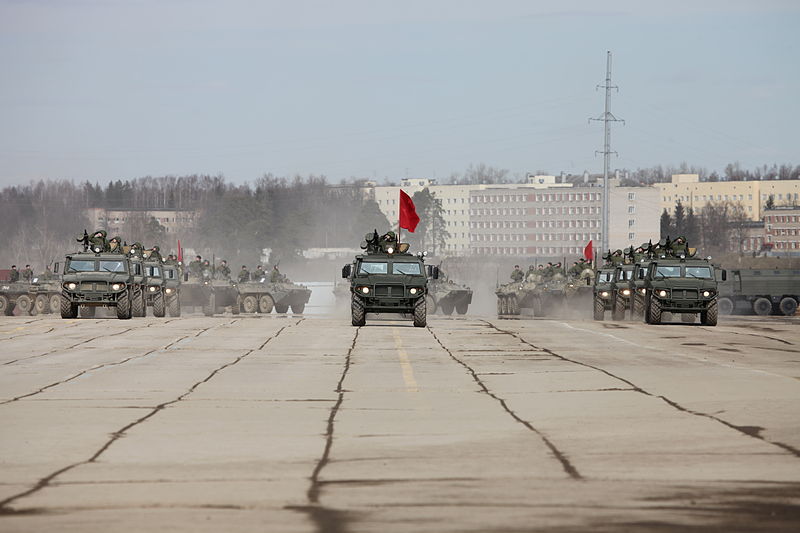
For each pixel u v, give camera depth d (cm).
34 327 9869
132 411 4559
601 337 8900
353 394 5162
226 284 16162
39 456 3509
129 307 11388
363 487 3011
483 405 4753
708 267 11231
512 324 10800
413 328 9969
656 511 2683
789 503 2770
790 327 10675
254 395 5112
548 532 2469
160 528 2520
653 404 4712
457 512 2683
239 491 2959
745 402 4750
